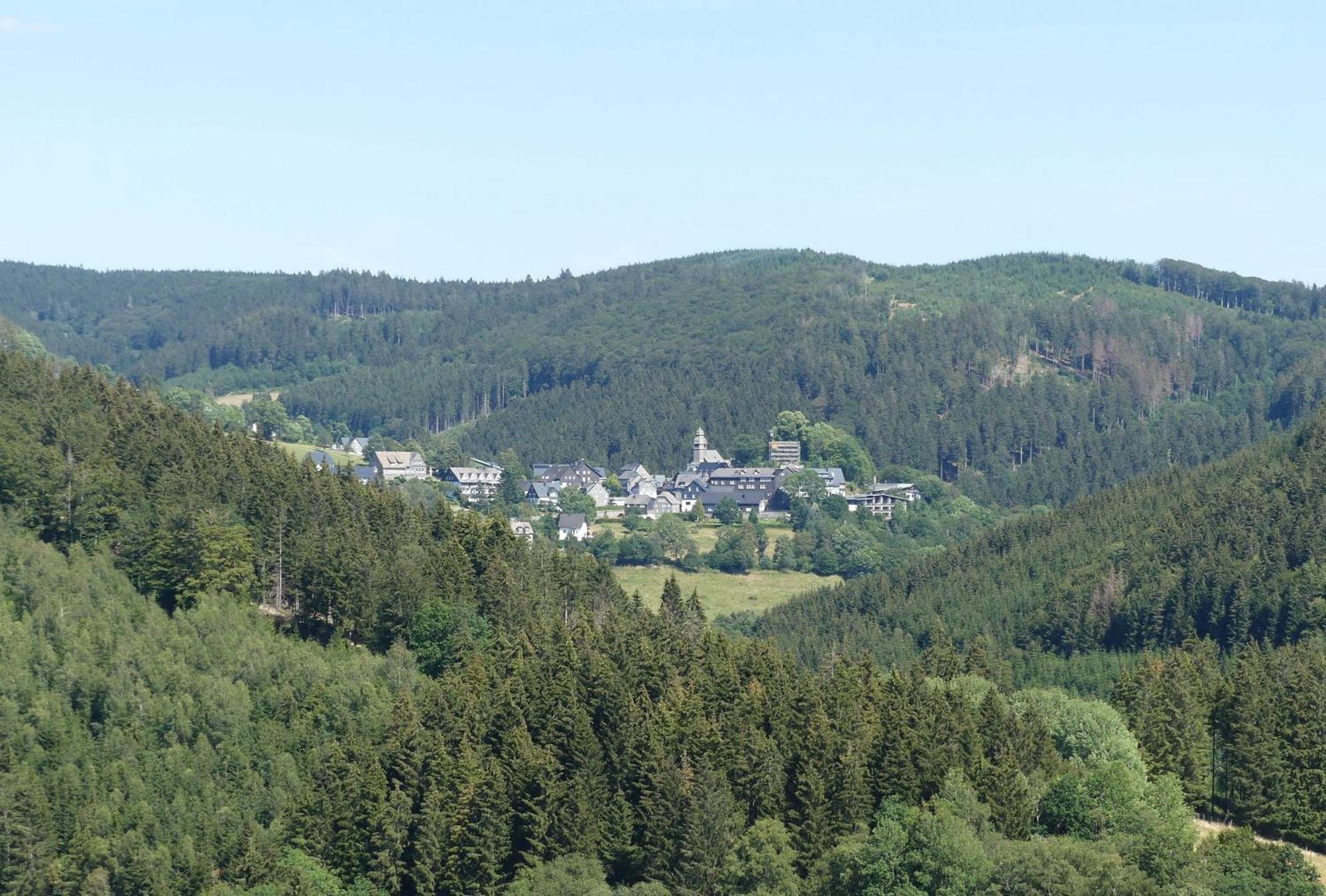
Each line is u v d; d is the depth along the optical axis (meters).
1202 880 192.12
